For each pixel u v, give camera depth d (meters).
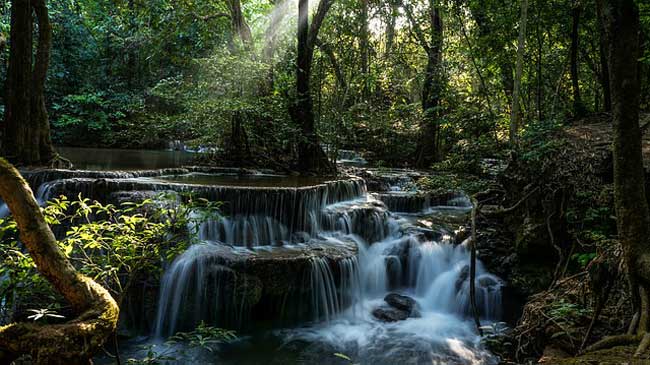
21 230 2.20
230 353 5.73
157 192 7.17
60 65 15.75
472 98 13.23
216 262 6.32
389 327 6.63
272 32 13.06
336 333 6.43
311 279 6.70
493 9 10.80
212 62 10.84
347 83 13.41
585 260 5.11
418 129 14.66
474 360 5.66
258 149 11.22
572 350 4.13
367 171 11.98
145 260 3.67
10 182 2.14
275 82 11.83
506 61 11.24
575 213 6.16
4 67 13.88
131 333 6.00
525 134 7.65
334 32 12.53
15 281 3.25
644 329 2.98
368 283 7.64
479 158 10.02
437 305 7.40
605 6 2.89
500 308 6.94
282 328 6.56
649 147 5.93
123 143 15.80
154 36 14.67
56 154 9.05
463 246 7.80
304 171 10.86
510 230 7.65
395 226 8.59
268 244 7.50
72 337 1.99
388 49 15.84
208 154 11.25
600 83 11.48
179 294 6.17
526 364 3.98
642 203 2.99
